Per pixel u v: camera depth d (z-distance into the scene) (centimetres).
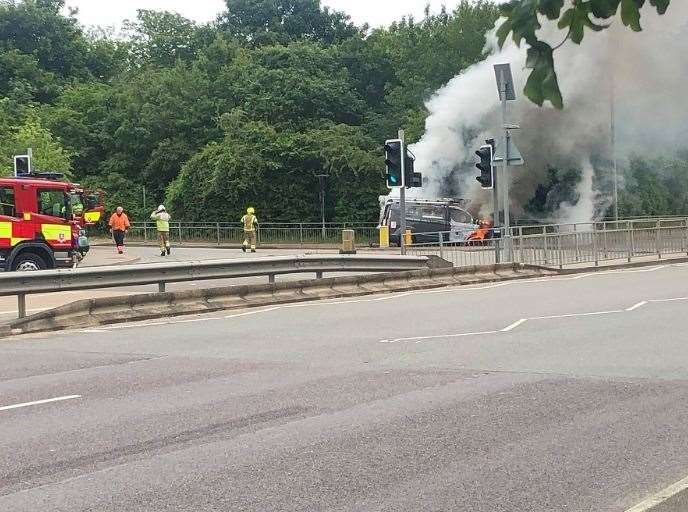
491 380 900
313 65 5419
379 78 5488
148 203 5569
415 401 801
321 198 4675
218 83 5681
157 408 790
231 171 4778
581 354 1056
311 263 1922
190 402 815
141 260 3109
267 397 831
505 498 520
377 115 5194
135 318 1494
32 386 906
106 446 658
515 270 2333
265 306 1703
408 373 949
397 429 695
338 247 4194
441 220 3894
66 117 5831
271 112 5138
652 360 1004
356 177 4781
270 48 5581
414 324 1377
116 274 1537
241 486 551
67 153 5025
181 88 5741
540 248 2420
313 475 572
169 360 1070
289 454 625
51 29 7112
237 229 4588
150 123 5609
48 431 708
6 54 6562
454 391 845
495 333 1254
